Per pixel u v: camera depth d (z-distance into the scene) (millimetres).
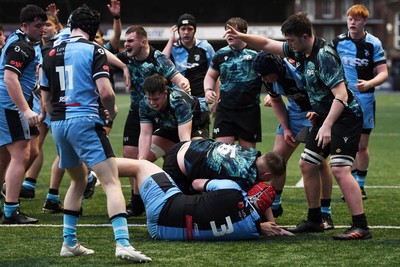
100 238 16688
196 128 19219
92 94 14539
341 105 15734
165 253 14922
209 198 15984
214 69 21547
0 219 19484
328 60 15852
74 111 14383
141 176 16547
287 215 19859
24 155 18516
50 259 14602
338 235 16328
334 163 16297
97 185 25797
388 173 28844
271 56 17281
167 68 20156
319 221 17328
